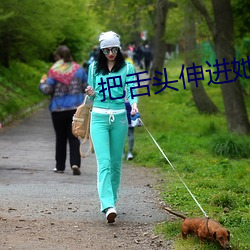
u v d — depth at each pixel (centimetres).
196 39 4638
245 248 1175
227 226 1357
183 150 2688
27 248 1203
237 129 3186
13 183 1920
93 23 6506
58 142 2144
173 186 1844
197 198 1658
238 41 3500
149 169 2261
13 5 3647
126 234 1315
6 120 3662
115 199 1487
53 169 2233
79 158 2112
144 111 4412
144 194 1739
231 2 3356
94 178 2058
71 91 2086
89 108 1510
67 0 4647
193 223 1229
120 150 1451
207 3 3662
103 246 1227
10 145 2872
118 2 4331
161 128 3678
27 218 1434
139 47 9719
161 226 1352
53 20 4250
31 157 2523
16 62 5525
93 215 1475
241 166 2242
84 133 1505
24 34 4106
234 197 1620
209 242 1182
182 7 3934
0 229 1334
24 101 4412
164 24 5869
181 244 1198
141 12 5159
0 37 4244
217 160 2411
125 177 2069
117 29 5544
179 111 4719
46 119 4094
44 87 2078
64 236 1294
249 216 1425
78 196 1698
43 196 1691
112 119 1420
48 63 6688
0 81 4553
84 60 7569
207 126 3609
